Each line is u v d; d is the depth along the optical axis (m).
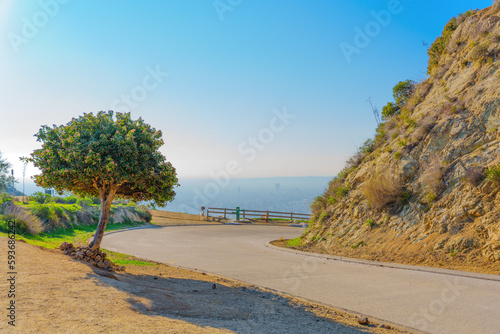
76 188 10.77
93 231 24.83
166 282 9.13
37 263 7.61
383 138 21.08
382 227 15.84
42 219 20.17
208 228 32.91
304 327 5.88
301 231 29.98
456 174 14.08
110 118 10.79
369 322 6.62
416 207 14.98
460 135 15.15
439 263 11.64
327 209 20.53
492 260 10.73
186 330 4.55
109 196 10.50
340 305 7.80
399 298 8.23
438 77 20.70
